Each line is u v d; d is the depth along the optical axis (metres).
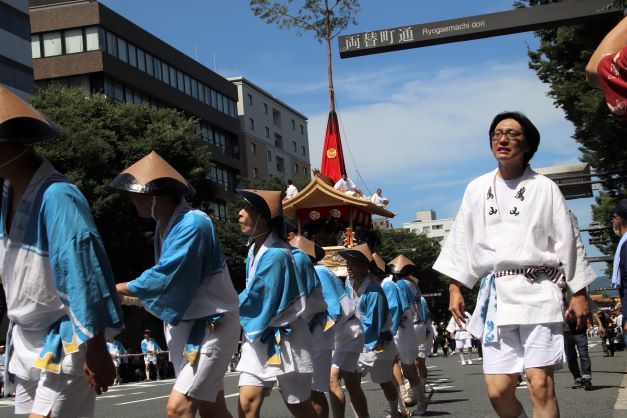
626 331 8.09
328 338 7.26
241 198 6.38
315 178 14.51
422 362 12.42
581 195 23.59
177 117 34.50
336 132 17.72
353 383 8.44
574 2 15.18
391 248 67.38
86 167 29.61
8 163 3.98
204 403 5.21
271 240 6.33
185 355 4.96
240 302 6.07
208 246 4.96
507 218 5.27
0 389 22.83
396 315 10.34
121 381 29.08
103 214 29.39
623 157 20.22
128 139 32.16
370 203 14.36
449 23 15.68
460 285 5.57
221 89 62.19
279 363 6.04
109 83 47.38
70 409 3.98
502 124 5.29
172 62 54.41
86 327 3.74
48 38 46.62
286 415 10.86
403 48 15.98
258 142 73.00
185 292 4.83
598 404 10.50
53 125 4.11
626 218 8.28
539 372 5.04
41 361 3.91
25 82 38.19
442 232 161.88
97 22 46.28
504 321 5.14
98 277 3.82
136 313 43.53
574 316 5.22
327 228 14.70
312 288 6.77
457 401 12.14
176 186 4.98
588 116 19.11
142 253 31.66
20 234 3.93
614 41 5.02
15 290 3.94
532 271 5.18
